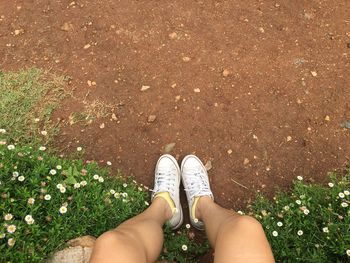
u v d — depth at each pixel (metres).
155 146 1.12
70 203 0.96
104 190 1.01
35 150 1.08
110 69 1.21
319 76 1.19
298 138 1.12
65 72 1.20
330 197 1.01
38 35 1.25
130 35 1.25
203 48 1.23
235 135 1.13
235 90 1.18
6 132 1.11
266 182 1.09
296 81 1.19
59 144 1.12
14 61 1.22
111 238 0.70
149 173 1.10
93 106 1.16
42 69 1.20
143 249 0.75
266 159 1.11
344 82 1.18
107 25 1.26
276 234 0.96
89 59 1.22
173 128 1.14
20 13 1.28
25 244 0.88
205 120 1.14
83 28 1.26
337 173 1.09
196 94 1.17
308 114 1.15
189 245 1.00
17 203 0.92
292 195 1.04
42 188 0.95
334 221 0.97
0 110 1.14
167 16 1.27
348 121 1.14
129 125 1.14
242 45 1.23
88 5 1.29
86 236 0.93
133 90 1.18
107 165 1.10
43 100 1.17
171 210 1.01
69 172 0.99
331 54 1.22
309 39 1.24
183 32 1.25
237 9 1.28
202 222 1.00
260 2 1.29
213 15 1.27
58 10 1.29
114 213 0.98
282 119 1.14
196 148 1.12
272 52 1.22
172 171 1.07
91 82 1.19
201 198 1.00
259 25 1.26
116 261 0.67
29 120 1.14
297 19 1.26
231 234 0.72
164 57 1.22
